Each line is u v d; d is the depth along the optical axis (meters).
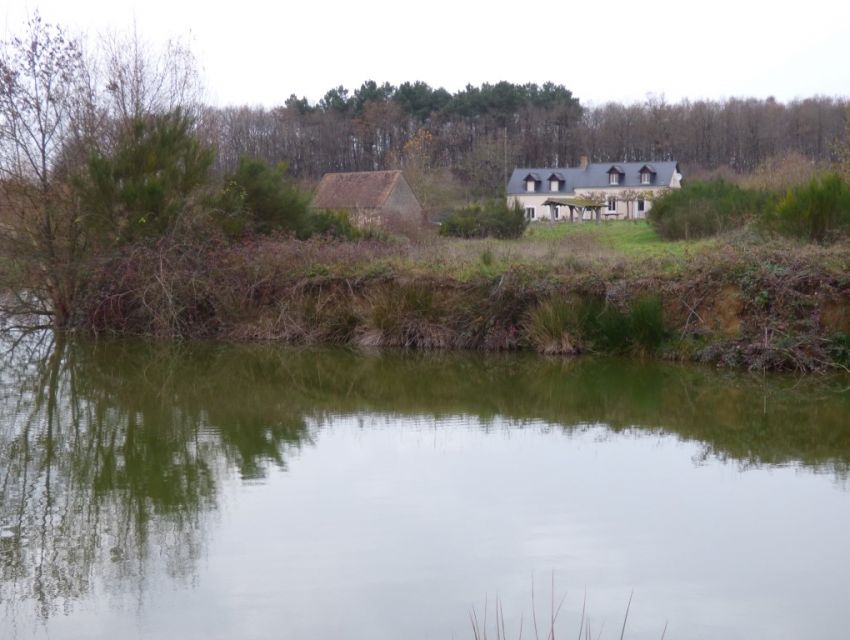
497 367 13.21
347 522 6.16
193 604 4.86
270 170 19.83
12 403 10.54
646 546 5.73
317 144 77.12
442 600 4.91
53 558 5.53
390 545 5.72
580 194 68.00
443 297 15.38
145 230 16.86
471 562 5.44
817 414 9.82
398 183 46.12
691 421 9.55
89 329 17.42
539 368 13.06
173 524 6.14
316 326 16.19
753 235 14.99
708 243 16.06
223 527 6.06
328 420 9.64
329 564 5.41
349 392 11.42
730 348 12.72
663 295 13.71
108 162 16.55
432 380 12.28
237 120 70.50
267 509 6.45
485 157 71.75
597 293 14.29
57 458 7.91
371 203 44.34
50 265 17.00
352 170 78.25
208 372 13.06
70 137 17.30
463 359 14.02
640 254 16.11
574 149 85.31
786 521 6.20
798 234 14.47
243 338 16.45
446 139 79.62
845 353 12.12
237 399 10.92
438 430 9.12
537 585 5.12
